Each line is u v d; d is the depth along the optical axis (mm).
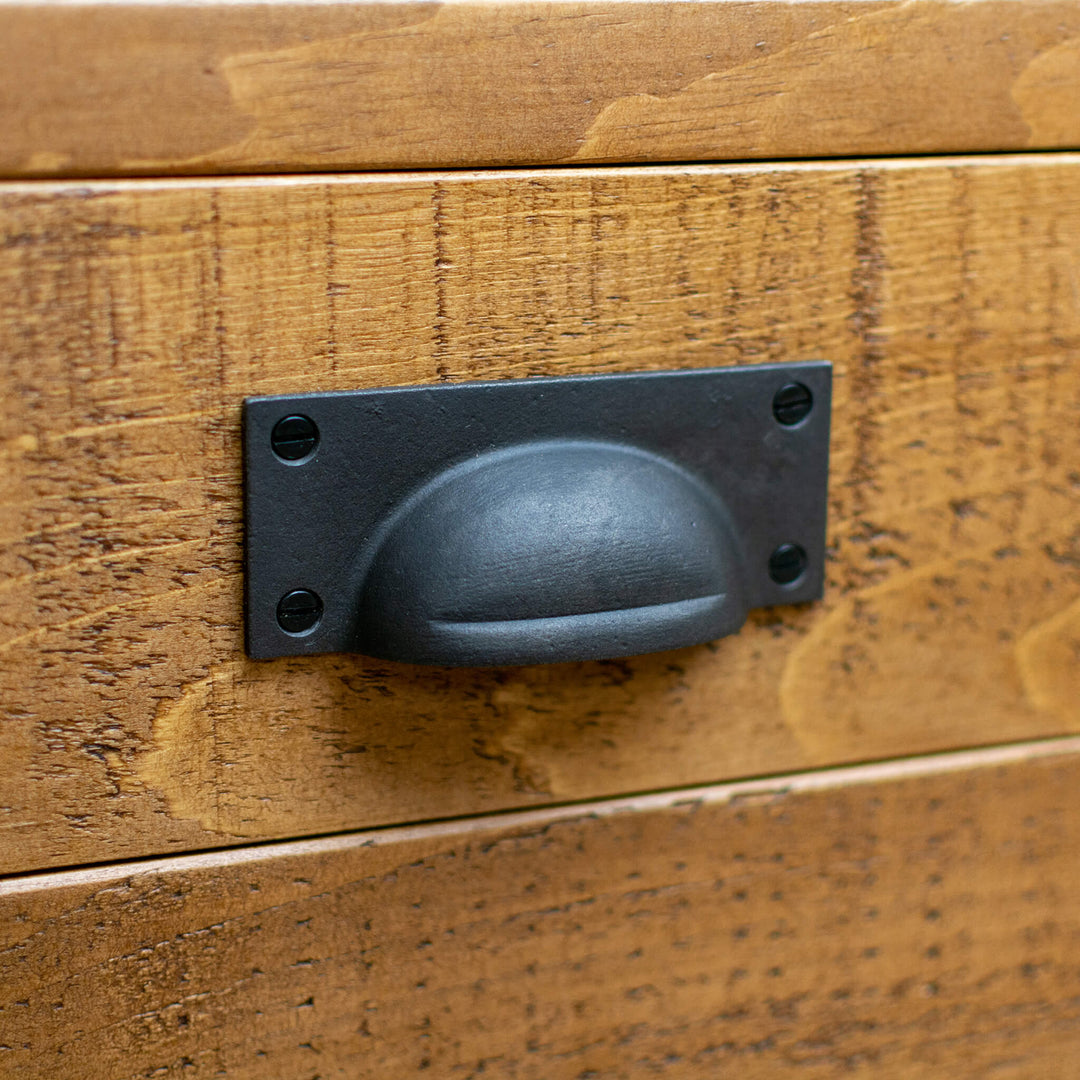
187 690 534
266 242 523
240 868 544
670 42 537
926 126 554
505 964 564
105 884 536
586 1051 574
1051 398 575
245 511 529
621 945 572
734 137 543
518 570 527
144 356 521
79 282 516
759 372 553
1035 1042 609
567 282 540
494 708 555
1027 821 598
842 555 570
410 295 532
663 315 546
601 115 536
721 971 581
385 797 551
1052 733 596
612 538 531
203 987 546
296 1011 552
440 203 531
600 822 566
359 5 521
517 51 529
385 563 533
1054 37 558
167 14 513
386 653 532
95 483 522
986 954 601
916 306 562
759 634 569
